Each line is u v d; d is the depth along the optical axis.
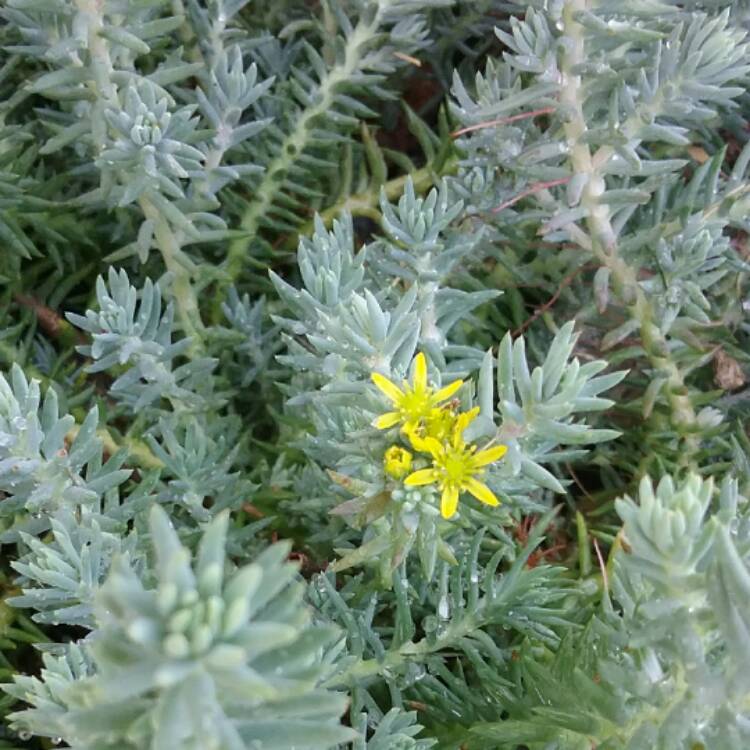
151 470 0.23
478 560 0.23
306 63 0.30
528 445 0.18
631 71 0.22
